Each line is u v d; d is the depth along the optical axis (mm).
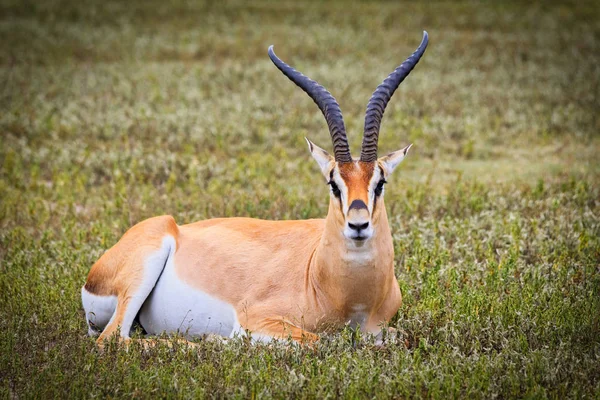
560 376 11812
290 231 14695
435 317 14203
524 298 14805
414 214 20906
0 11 59594
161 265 14727
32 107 34438
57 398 11531
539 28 54531
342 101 35938
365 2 64375
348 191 12602
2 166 26547
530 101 36094
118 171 24875
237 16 59969
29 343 13508
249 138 30156
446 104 35750
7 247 19125
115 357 13023
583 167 26234
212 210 21281
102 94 37656
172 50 48812
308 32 53719
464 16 58406
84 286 15312
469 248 17844
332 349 12844
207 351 13070
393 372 12062
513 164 27422
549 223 19312
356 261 12945
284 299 13859
